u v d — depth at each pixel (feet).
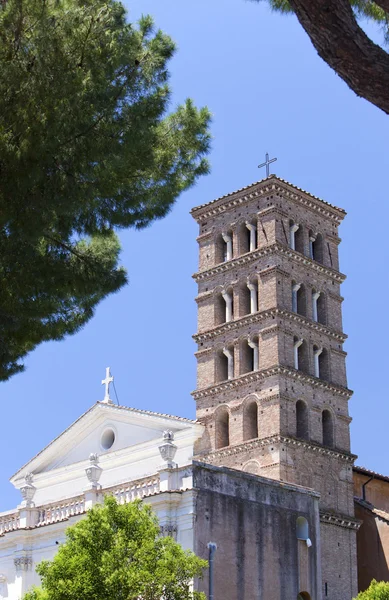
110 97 92.68
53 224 98.02
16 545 189.78
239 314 226.17
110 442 213.66
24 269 96.58
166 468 168.66
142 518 142.82
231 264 230.89
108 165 92.43
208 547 163.84
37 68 88.63
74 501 184.55
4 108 88.63
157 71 97.09
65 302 107.04
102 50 92.07
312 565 182.29
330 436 218.59
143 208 104.32
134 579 133.08
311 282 230.48
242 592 166.81
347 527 209.15
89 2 93.91
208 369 225.97
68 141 90.38
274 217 226.99
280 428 205.46
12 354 103.14
